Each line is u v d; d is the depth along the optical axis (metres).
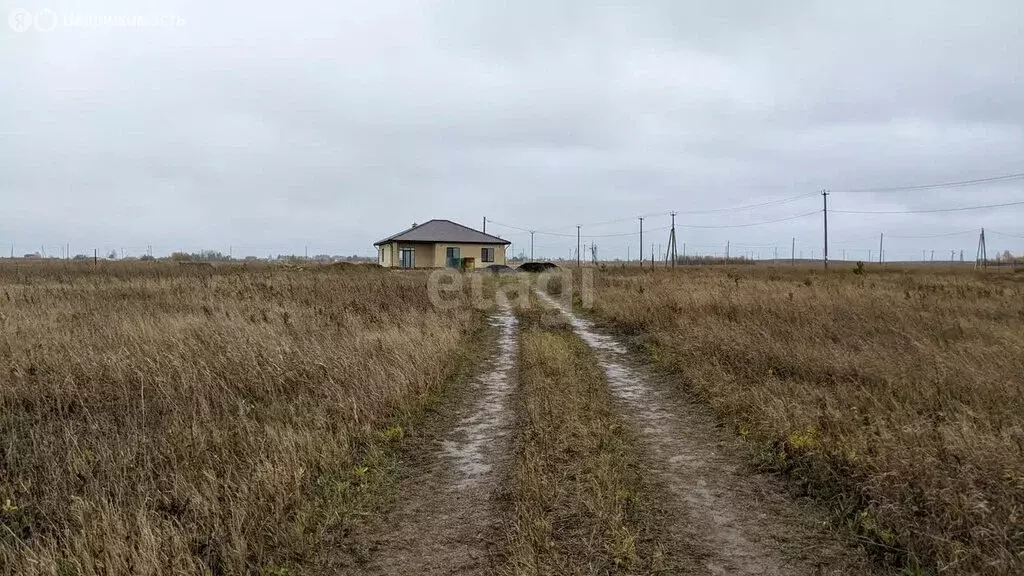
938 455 4.32
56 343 8.16
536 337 11.71
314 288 16.47
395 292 16.03
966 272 38.41
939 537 3.43
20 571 3.45
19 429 5.88
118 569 3.35
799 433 5.31
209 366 7.34
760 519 4.13
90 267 30.06
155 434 5.56
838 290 15.94
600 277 27.94
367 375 7.25
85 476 4.59
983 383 6.25
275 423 5.81
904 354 7.72
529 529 3.88
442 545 3.86
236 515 3.91
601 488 4.53
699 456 5.36
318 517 4.18
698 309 12.62
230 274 25.22
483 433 6.09
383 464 5.21
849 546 3.73
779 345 8.48
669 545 3.78
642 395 7.61
